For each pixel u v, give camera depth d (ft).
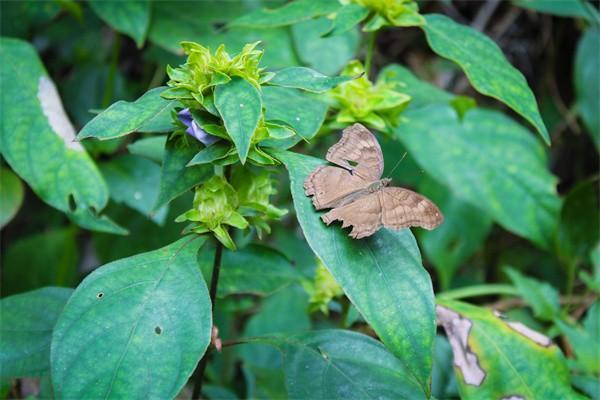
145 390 1.64
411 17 2.03
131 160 2.61
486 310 2.13
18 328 1.97
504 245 3.55
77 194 2.23
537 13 3.68
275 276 2.17
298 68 1.75
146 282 1.72
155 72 3.32
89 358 1.65
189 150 1.79
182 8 2.77
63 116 2.28
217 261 1.92
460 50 2.00
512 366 2.06
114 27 2.62
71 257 2.93
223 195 1.80
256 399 2.71
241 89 1.66
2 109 2.24
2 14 2.80
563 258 2.76
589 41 3.15
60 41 3.28
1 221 2.41
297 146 2.84
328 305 2.33
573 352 2.49
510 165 2.90
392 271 1.67
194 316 1.69
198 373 2.01
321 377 1.88
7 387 2.16
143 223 2.81
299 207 1.68
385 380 1.88
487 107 3.65
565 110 3.65
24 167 2.21
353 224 1.65
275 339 1.96
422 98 2.26
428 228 1.63
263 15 2.15
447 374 2.31
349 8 2.04
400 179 3.13
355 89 2.09
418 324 1.65
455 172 2.87
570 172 3.74
